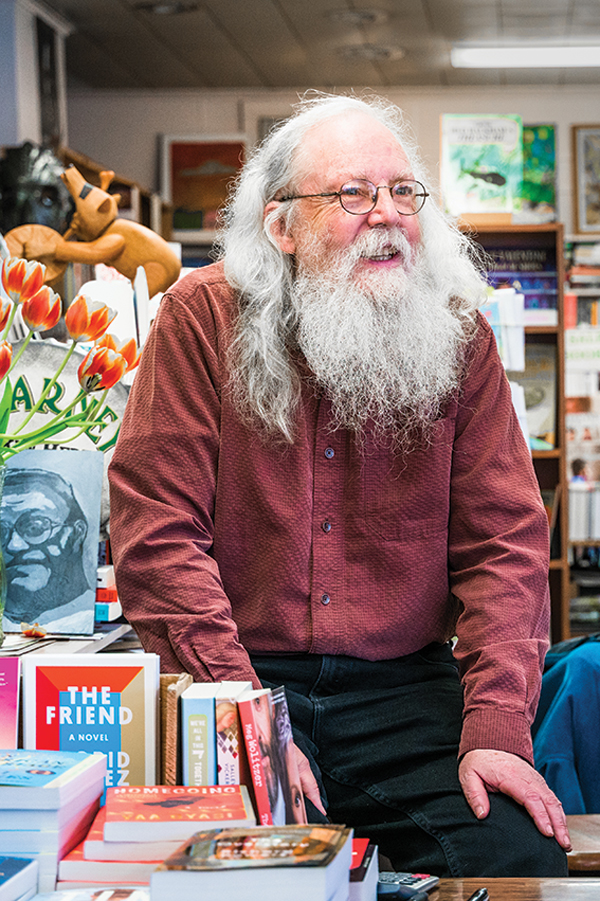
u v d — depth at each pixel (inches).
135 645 77.6
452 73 292.4
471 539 66.8
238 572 64.8
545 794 56.6
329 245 65.3
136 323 87.1
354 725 63.6
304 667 64.3
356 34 258.1
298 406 64.7
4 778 41.5
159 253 93.0
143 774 47.7
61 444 77.7
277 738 48.0
